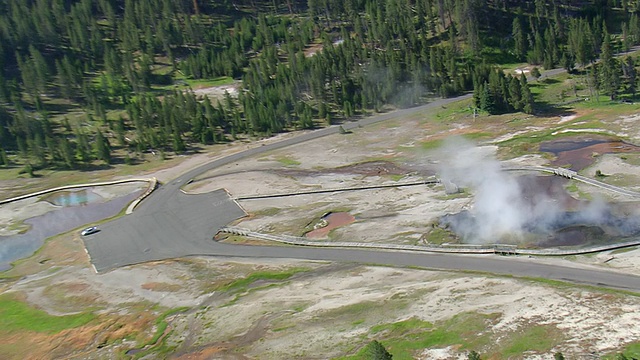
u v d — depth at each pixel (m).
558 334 59.19
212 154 156.00
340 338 65.94
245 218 110.94
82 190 140.50
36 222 125.38
